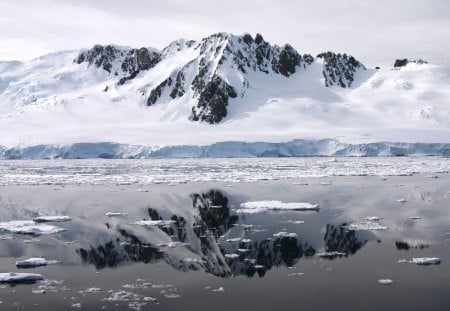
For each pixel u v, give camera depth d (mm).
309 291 21859
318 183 63469
